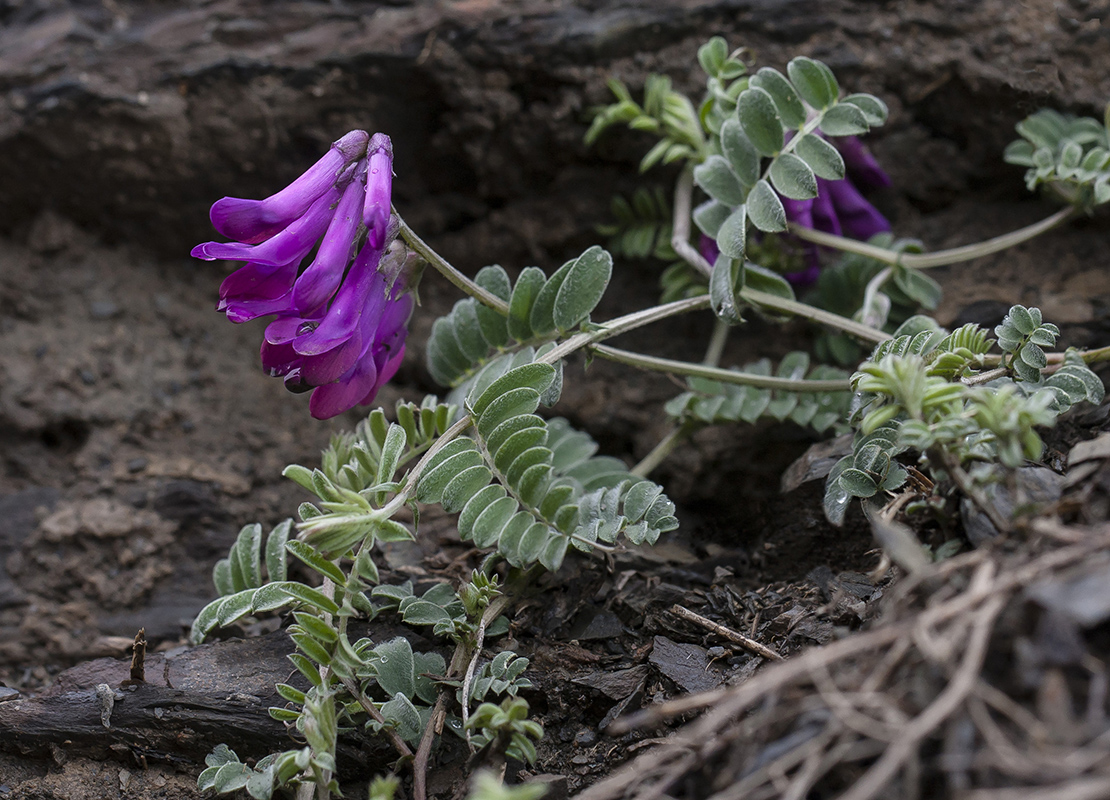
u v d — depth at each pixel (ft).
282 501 9.36
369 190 5.73
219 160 10.61
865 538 7.22
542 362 6.25
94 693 6.46
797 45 9.71
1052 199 9.42
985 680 4.04
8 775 6.24
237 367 10.46
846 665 4.56
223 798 5.96
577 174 10.34
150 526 8.89
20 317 10.58
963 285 9.22
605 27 9.77
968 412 4.90
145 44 10.68
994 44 9.48
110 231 11.06
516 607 6.91
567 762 6.10
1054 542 4.48
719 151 8.25
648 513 6.58
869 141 9.84
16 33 11.08
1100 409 6.68
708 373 7.37
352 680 5.64
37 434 9.86
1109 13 9.34
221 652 6.76
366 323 6.11
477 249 10.74
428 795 5.77
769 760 4.24
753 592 7.00
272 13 10.85
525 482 6.30
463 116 10.15
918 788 4.01
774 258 8.59
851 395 7.95
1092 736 3.64
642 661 6.55
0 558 8.89
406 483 5.89
